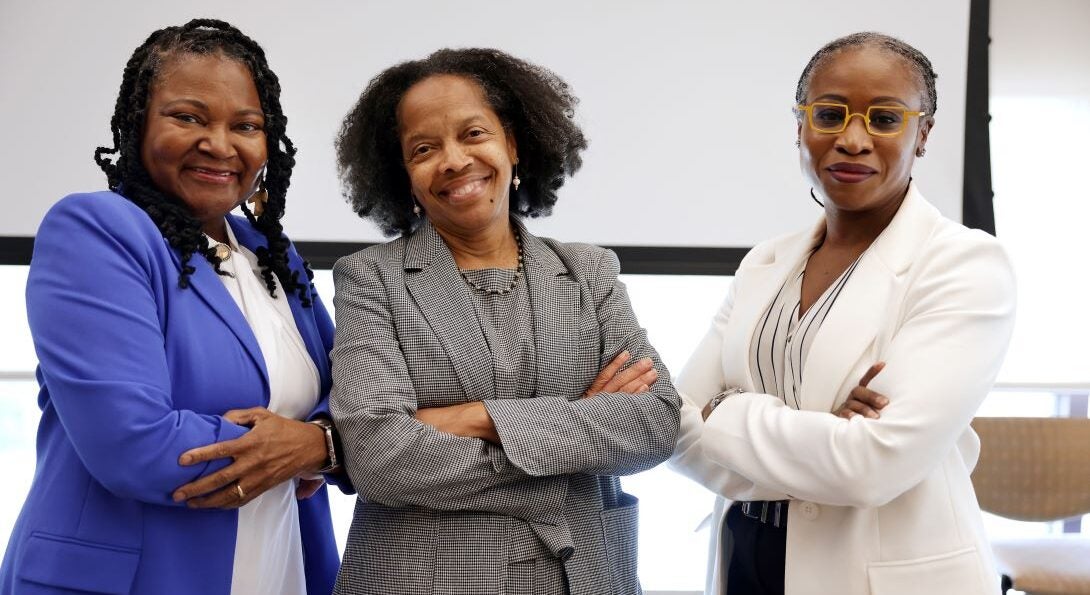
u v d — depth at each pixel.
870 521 1.50
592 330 1.57
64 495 1.37
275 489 1.55
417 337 1.49
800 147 1.65
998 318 1.48
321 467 1.49
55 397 1.32
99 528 1.35
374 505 1.47
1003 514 2.59
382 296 1.52
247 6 3.28
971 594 1.47
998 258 1.51
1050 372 3.49
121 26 3.26
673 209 3.33
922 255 1.54
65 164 3.26
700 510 3.63
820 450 1.45
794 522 1.54
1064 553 2.45
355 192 1.72
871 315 1.53
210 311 1.45
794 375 1.60
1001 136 3.47
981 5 3.33
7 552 1.42
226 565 1.43
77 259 1.34
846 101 1.53
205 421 1.36
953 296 1.48
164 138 1.44
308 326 1.66
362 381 1.44
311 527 1.71
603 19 3.31
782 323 1.65
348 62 3.30
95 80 3.26
